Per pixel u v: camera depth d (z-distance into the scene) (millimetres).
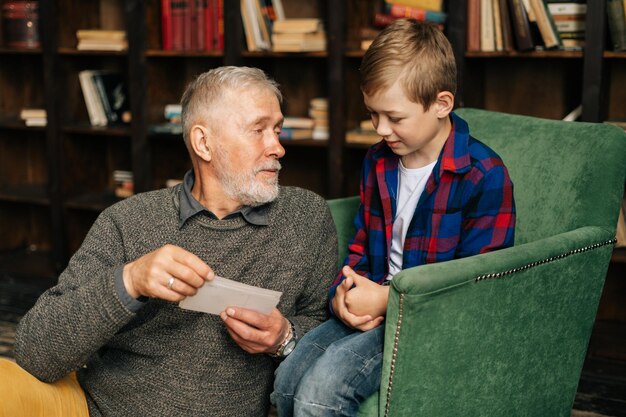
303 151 3920
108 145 4289
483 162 1813
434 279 1554
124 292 1524
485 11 2957
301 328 1804
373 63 1773
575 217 1955
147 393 1714
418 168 1900
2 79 4324
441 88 1778
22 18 4008
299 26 3312
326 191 3908
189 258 1494
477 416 1752
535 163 2035
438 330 1596
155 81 3781
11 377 1532
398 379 1582
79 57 4047
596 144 1975
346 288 1767
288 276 1785
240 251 1749
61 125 3969
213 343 1708
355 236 2064
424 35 1777
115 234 1763
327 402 1608
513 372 1806
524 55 2900
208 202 1790
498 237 1794
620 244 2975
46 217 4523
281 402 1709
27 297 3773
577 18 2848
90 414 1755
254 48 3430
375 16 3250
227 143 1719
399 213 1937
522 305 1763
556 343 1911
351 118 3361
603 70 2797
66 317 1550
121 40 3760
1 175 4406
